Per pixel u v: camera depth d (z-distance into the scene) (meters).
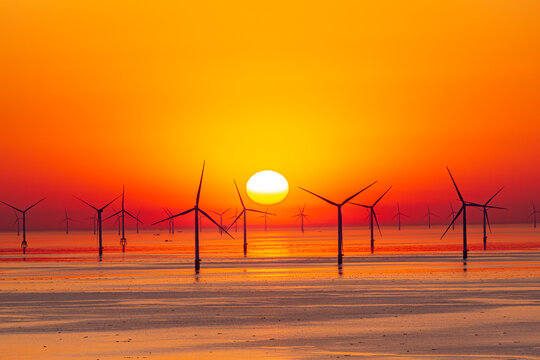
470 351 97.94
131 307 151.00
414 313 136.50
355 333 114.31
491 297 162.50
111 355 98.06
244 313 139.75
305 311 141.62
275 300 161.25
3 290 189.88
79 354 98.81
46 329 120.88
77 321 130.25
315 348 102.00
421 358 93.94
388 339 108.25
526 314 133.50
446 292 174.12
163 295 174.62
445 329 116.69
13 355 98.31
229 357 96.25
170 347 103.69
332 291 179.50
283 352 99.38
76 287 197.62
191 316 136.00
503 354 95.69
